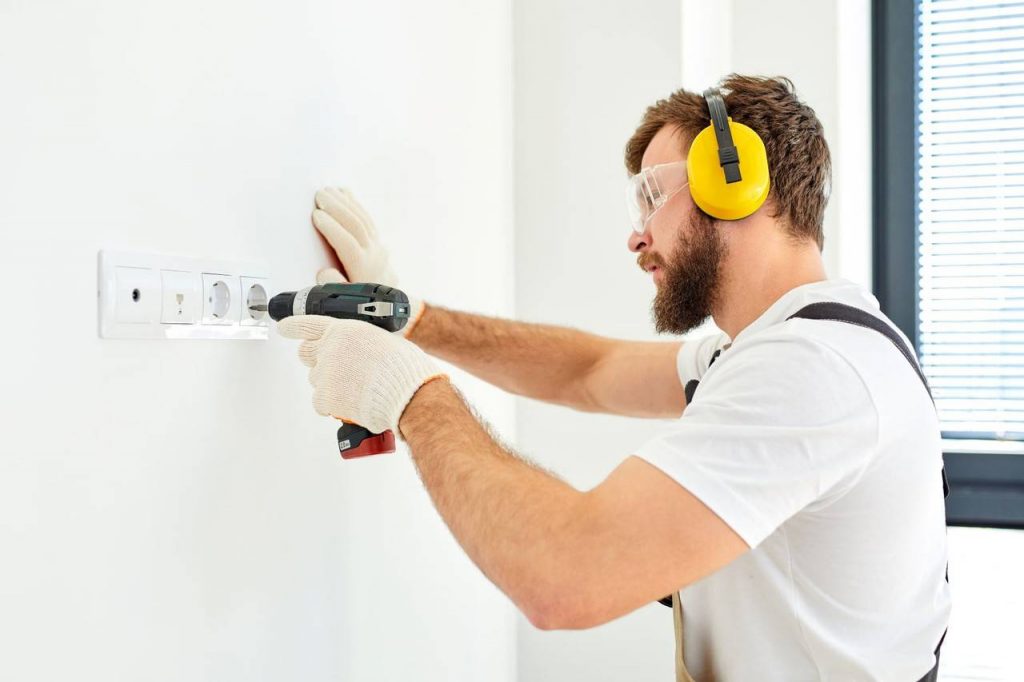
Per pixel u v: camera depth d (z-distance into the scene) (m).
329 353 1.07
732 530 0.88
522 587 0.88
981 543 2.30
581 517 0.89
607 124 2.06
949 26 2.38
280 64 1.17
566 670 2.07
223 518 1.06
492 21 1.96
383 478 1.45
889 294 2.42
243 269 1.09
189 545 1.00
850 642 1.02
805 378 0.94
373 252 1.29
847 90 2.22
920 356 2.42
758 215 1.15
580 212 2.08
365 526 1.39
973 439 2.39
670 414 1.47
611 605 0.87
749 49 2.27
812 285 1.12
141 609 0.93
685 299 1.19
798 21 2.23
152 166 0.94
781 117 1.16
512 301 2.11
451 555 1.71
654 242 1.23
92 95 0.86
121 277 0.89
